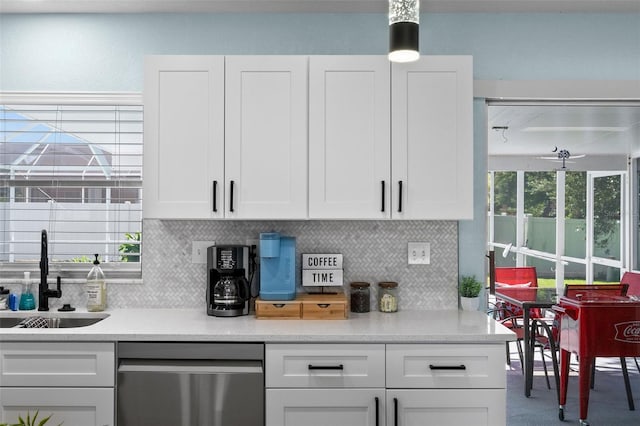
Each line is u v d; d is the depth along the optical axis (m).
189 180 2.49
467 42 2.84
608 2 2.72
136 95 2.83
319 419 2.25
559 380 2.87
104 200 2.89
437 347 2.24
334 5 2.77
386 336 2.23
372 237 2.83
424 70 2.48
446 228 2.82
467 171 2.48
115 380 2.25
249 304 2.68
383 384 2.24
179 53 2.85
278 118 2.49
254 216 2.48
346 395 2.24
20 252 2.89
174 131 2.49
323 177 2.48
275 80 2.49
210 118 2.48
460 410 2.25
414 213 2.48
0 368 2.25
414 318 2.57
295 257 2.70
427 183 2.48
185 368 2.24
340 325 2.41
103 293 2.74
